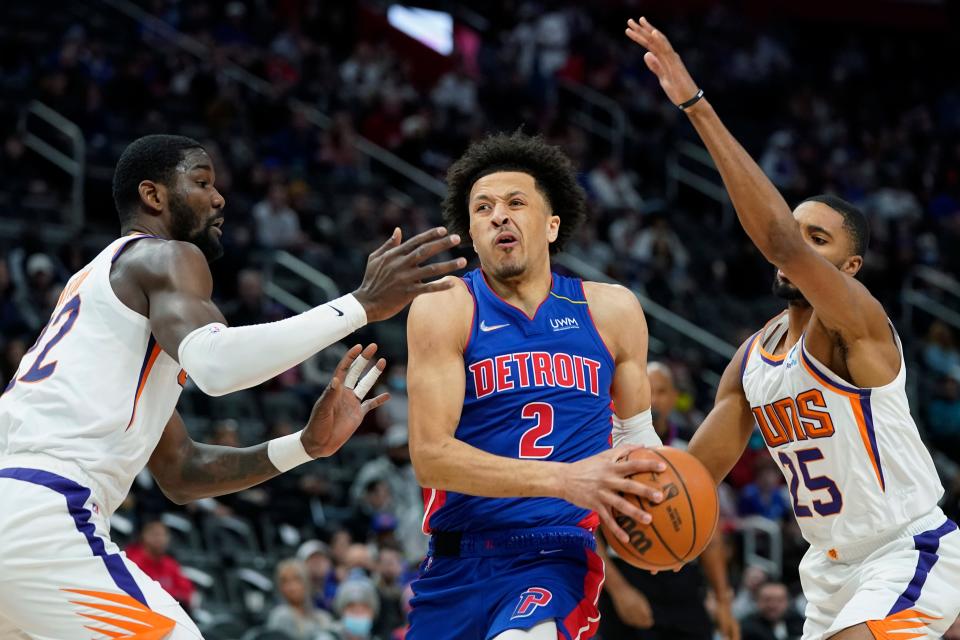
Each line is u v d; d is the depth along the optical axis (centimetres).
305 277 1603
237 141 1827
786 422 518
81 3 2089
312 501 1285
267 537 1227
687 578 738
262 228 1661
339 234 1748
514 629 457
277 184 1705
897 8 3055
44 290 1389
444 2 2700
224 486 514
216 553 1179
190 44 2058
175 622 458
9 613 450
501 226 495
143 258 465
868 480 502
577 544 484
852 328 489
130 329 463
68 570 445
